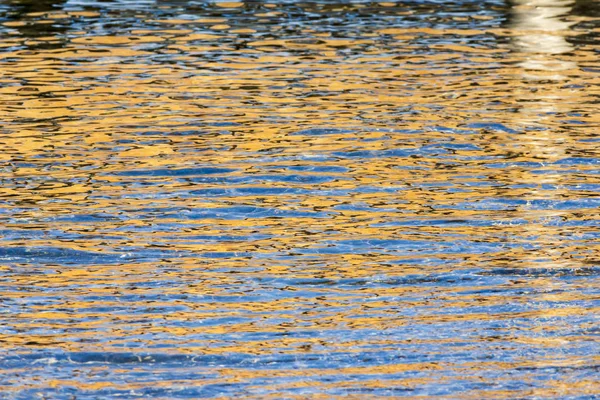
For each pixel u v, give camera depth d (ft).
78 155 102.47
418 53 134.31
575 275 81.05
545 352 70.85
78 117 111.65
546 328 73.82
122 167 100.17
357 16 152.76
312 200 94.07
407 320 75.00
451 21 150.30
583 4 159.22
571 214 91.04
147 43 137.59
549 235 87.45
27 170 98.99
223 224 89.61
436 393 66.28
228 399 65.77
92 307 76.48
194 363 69.87
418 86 121.49
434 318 75.25
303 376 68.28
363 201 93.71
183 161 101.55
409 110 114.32
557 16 152.46
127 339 72.49
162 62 129.80
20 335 72.69
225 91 119.44
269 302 77.46
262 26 146.61
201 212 91.61
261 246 85.87
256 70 126.72
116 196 94.32
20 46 135.85
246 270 82.02
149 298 77.82
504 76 125.18
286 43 138.21
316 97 117.80
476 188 96.07
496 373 68.39
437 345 71.82
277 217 90.94
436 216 90.89
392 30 145.38
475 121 111.34
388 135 107.65
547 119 111.75
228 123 110.52
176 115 112.47
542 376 68.08
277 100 116.88
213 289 79.15
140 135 107.34
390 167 100.58
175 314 75.77
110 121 110.83
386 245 86.12
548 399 65.51
